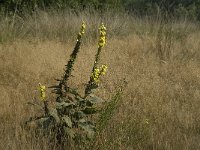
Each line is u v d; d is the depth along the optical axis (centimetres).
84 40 655
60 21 752
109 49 579
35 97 390
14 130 311
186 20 884
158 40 629
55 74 464
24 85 425
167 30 674
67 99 291
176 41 687
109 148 282
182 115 363
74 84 423
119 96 294
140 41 664
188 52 624
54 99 391
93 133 286
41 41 631
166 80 473
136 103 385
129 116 326
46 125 287
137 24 838
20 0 827
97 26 724
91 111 291
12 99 382
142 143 303
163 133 319
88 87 294
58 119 280
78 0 900
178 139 312
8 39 625
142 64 526
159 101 391
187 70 516
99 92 387
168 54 589
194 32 851
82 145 286
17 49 549
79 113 290
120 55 557
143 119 327
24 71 464
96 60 290
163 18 791
